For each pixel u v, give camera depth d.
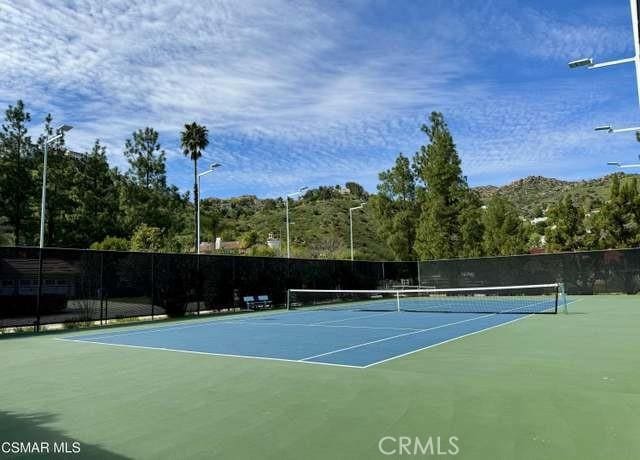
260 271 25.89
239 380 7.73
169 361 9.70
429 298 33.47
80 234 46.41
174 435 5.14
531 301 26.89
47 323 16.78
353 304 28.92
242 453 4.60
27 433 5.31
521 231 39.59
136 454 4.63
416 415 5.64
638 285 28.78
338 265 31.81
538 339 11.82
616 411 5.64
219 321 19.11
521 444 4.66
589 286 30.16
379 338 12.54
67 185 47.53
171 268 21.28
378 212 45.38
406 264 37.41
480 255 39.59
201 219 58.72
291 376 7.95
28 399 6.78
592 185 129.62
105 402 6.55
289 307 25.84
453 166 40.75
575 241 37.72
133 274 19.72
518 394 6.49
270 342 12.26
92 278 18.28
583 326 14.38
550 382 7.17
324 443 4.81
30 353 11.28
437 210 40.28
